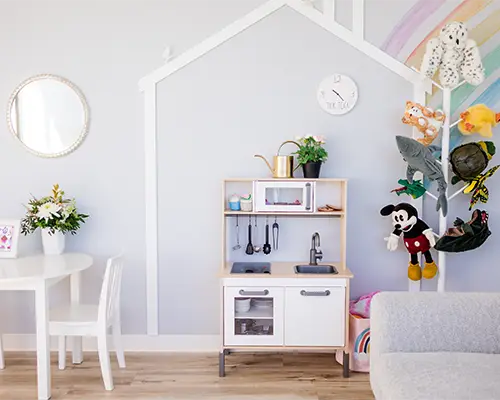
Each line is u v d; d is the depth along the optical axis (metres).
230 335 2.89
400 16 3.16
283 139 3.22
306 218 3.25
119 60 3.20
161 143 3.23
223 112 3.22
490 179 3.19
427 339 2.12
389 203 3.23
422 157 2.90
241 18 3.18
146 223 3.26
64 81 3.20
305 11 3.17
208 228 3.27
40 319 2.58
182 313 3.31
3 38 3.20
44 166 3.24
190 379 2.86
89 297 3.30
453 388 1.74
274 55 3.19
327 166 3.22
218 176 3.24
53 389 2.73
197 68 3.20
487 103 3.14
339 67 3.19
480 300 2.17
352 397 2.63
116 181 3.25
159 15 3.19
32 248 3.26
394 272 3.27
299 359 3.15
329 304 2.87
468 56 2.92
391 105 3.19
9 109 3.21
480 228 2.96
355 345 2.93
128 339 3.31
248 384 2.80
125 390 2.72
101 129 3.23
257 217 3.25
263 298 2.90
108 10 3.19
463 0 3.14
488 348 2.11
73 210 3.10
